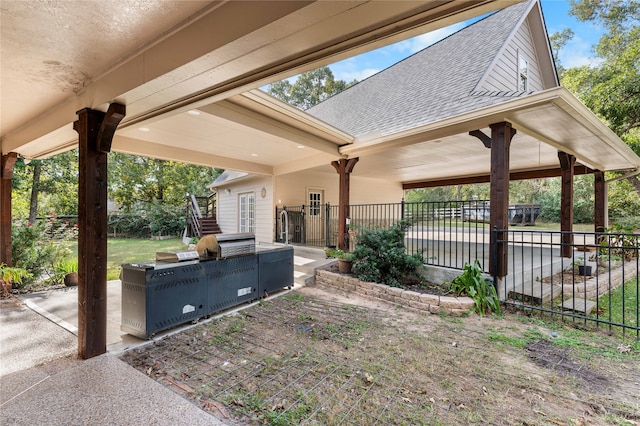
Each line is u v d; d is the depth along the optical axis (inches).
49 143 176.7
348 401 86.4
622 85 425.7
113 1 67.2
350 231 267.7
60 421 76.8
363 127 299.0
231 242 170.2
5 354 115.6
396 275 201.8
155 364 108.9
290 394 89.9
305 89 1111.0
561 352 117.3
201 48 71.4
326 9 55.5
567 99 154.5
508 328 141.9
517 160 328.5
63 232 262.7
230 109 176.7
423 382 96.3
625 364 108.3
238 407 83.8
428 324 147.6
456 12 57.1
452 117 189.5
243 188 451.8
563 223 268.5
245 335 134.6
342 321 152.0
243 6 63.8
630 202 525.3
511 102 164.9
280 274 205.6
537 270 212.4
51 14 72.3
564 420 78.5
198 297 149.9
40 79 109.7
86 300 112.5
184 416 79.3
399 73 379.9
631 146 431.2
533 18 325.1
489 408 83.3
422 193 1101.1
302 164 319.6
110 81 99.7
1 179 203.0
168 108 111.6
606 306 178.2
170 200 753.6
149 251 430.9
